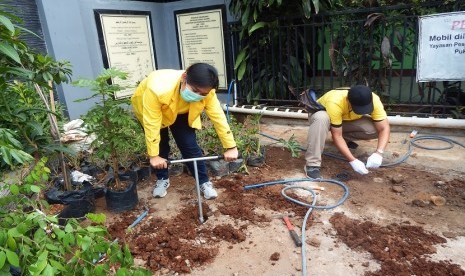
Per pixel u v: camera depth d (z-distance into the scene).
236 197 2.91
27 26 4.02
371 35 4.29
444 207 2.59
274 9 4.73
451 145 3.67
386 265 2.00
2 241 1.05
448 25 3.67
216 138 3.64
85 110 4.61
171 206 2.85
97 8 4.66
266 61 5.07
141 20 5.25
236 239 2.35
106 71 2.45
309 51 5.16
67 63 2.53
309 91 3.25
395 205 2.66
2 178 2.01
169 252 2.22
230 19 5.23
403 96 4.90
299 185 3.05
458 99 4.04
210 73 2.10
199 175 2.89
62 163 2.74
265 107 5.05
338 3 4.71
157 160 2.45
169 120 2.52
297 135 4.38
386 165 3.32
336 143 3.08
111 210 2.78
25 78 2.21
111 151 2.69
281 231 2.41
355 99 2.74
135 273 1.27
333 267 2.04
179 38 5.68
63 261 1.14
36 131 2.38
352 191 2.91
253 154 3.54
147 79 2.47
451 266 1.96
